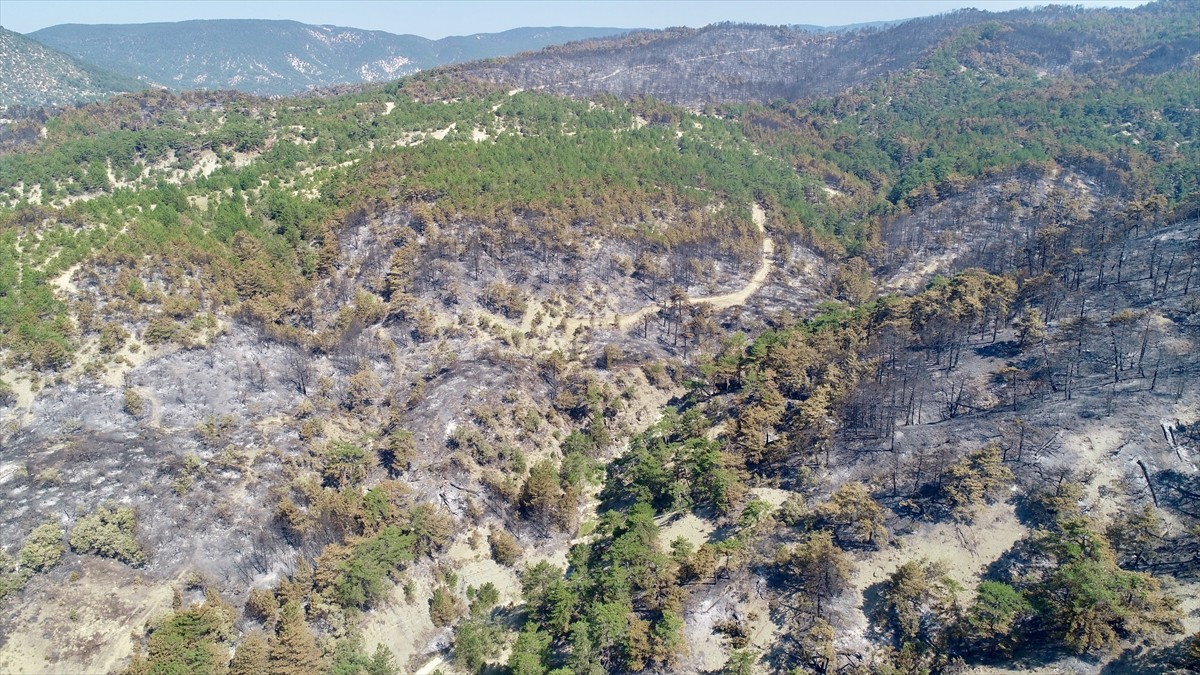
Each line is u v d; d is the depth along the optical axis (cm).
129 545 9738
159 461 10994
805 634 8044
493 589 10138
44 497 10138
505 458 12762
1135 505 9025
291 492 11125
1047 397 11206
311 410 12825
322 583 9638
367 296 15675
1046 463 9831
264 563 10081
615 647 8188
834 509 9425
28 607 9031
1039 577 8225
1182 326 11962
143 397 11994
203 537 10219
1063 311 13700
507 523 11581
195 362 12900
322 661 8669
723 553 9231
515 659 8175
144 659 8219
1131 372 11219
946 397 11988
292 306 14838
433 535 10900
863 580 8706
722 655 8162
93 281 13400
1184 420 9950
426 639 9625
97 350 12344
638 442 12531
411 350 14962
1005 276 15788
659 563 9012
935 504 9638
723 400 13888
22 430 10988
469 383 13962
